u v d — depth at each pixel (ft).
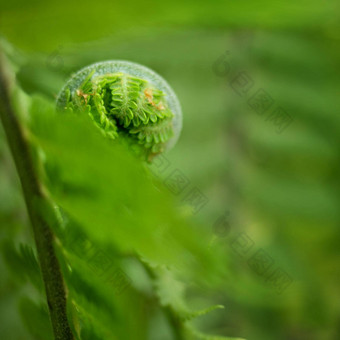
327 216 1.91
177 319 1.03
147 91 0.96
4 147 1.16
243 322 1.65
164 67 1.74
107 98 0.95
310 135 1.93
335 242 1.97
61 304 0.87
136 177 0.72
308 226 1.94
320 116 1.94
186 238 0.69
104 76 0.95
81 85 0.95
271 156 1.92
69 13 1.02
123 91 0.95
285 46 1.93
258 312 1.69
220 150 1.87
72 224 0.86
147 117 0.95
